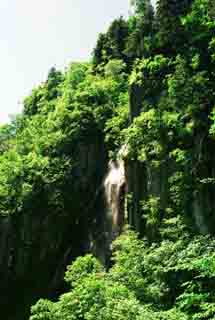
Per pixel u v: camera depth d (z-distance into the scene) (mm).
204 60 41094
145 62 45375
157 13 51125
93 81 68062
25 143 70438
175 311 18578
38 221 58469
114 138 54938
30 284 57562
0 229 58562
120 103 60500
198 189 34156
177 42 46219
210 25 43094
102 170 57031
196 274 26078
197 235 30625
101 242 47094
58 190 58562
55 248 57094
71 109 65125
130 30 73562
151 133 39625
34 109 84625
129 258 30656
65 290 52375
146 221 38188
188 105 37500
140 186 40125
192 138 36562
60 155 61812
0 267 57875
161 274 27594
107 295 25938
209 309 13180
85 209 56156
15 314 57281
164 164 37406
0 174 62656
